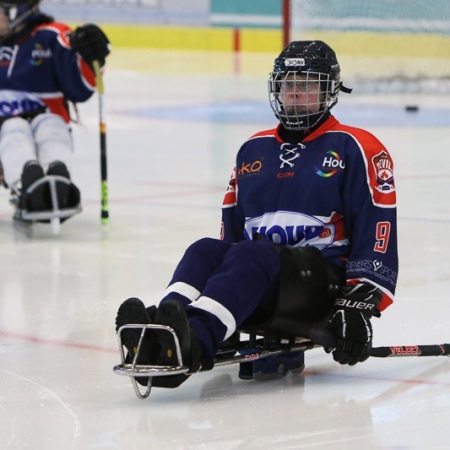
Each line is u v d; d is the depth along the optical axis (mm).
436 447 8242
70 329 12250
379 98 42625
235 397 9562
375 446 8266
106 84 45281
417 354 10188
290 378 10156
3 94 18438
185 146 29531
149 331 8930
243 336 12070
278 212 10266
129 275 15016
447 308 12797
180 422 8891
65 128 18594
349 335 9594
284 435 8531
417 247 16594
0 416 9148
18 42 18469
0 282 14703
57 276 15000
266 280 9430
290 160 10281
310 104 10164
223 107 38594
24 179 17344
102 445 8367
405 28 44812
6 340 11805
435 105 40156
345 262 10172
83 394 9750
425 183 23078
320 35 46281
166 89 43812
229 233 10805
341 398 9492
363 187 10016
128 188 22984
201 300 9211
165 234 17984
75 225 18922
